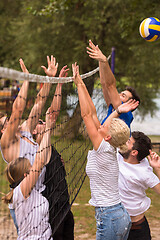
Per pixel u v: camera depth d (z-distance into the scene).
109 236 2.80
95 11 13.02
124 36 12.43
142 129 17.55
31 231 2.56
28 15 14.24
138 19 11.99
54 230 2.92
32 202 2.60
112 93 3.78
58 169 3.22
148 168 3.39
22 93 2.73
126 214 2.88
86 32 13.34
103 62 3.62
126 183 3.31
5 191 4.13
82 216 5.71
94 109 3.41
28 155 2.81
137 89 15.66
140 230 3.34
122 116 3.88
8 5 16.48
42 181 2.88
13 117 2.71
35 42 14.02
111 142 2.83
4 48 15.59
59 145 3.78
